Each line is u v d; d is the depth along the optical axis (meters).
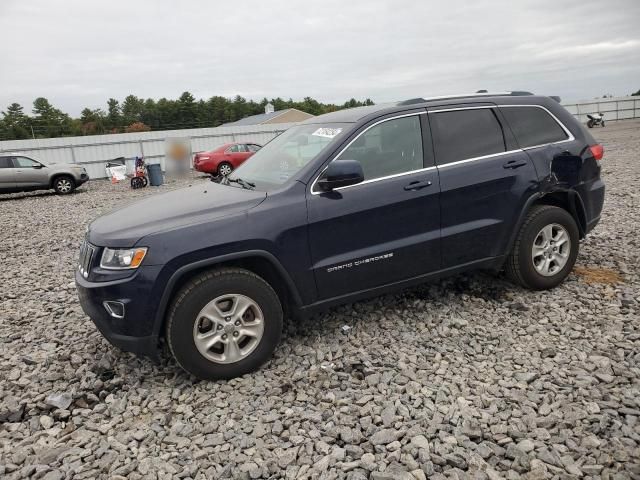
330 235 3.61
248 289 3.37
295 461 2.60
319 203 3.58
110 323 3.26
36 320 4.83
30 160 18.41
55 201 16.50
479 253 4.25
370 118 3.90
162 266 3.16
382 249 3.79
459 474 2.43
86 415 3.18
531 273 4.45
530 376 3.23
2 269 7.08
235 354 3.42
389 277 3.89
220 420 3.00
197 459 2.66
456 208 4.05
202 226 3.28
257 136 32.75
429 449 2.61
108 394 3.40
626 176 11.39
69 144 27.14
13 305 5.34
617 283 4.73
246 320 3.51
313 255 3.58
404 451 2.60
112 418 3.11
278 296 3.74
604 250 5.75
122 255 3.20
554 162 4.48
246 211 3.41
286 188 3.57
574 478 2.36
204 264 3.25
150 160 29.19
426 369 3.45
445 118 4.18
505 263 4.53
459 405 2.99
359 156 3.80
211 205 3.49
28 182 18.22
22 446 2.88
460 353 3.64
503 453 2.56
